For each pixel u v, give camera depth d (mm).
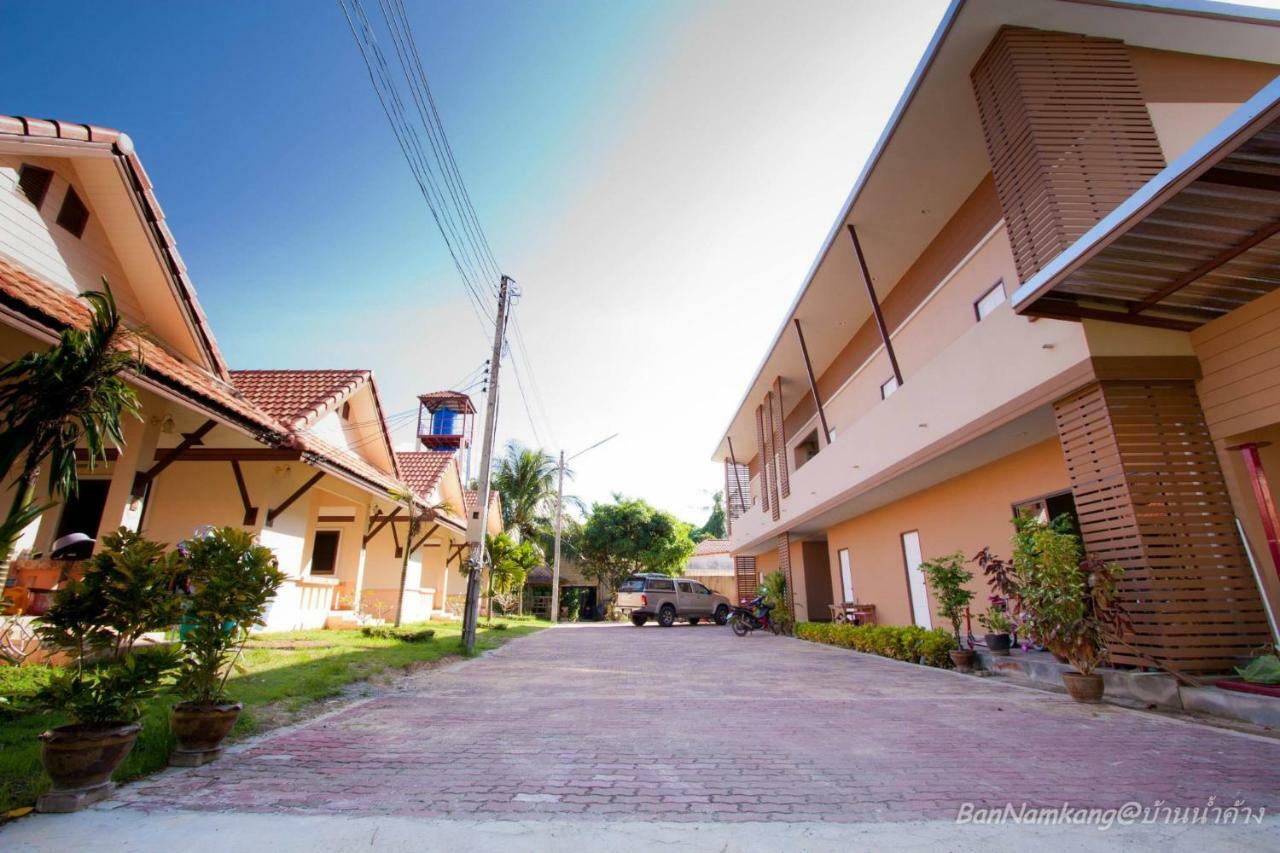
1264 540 6266
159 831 2936
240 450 10539
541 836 2926
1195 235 5551
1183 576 6160
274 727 5207
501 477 31516
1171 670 5902
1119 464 6469
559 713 6078
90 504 9859
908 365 13516
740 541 25281
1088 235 5656
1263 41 8375
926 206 11477
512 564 21484
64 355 4648
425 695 7043
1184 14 7969
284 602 12117
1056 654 6773
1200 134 8398
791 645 14766
